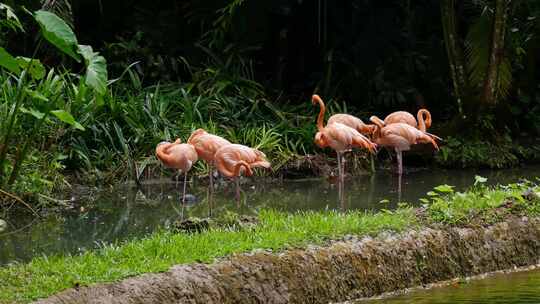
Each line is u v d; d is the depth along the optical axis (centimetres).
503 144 1662
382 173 1505
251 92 1706
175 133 1476
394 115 1426
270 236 829
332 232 857
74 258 770
